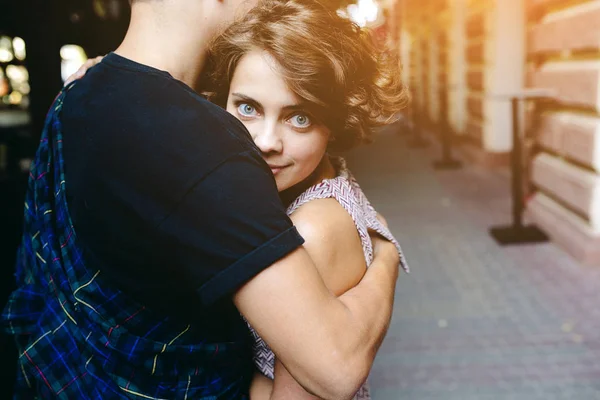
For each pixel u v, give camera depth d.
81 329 0.91
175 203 0.79
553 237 5.10
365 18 0.98
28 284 1.04
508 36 8.07
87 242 0.88
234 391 0.98
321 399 0.83
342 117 0.93
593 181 4.47
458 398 2.96
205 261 0.79
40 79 4.91
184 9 0.95
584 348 3.35
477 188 7.49
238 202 0.79
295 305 0.79
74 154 0.87
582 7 4.73
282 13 0.89
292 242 0.81
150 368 0.90
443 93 9.23
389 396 3.00
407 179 8.42
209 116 0.82
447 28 11.23
